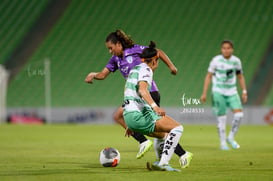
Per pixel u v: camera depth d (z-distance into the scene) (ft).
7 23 349.61
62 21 351.87
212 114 279.08
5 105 312.09
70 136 199.00
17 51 336.70
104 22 350.23
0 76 298.15
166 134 93.20
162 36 341.82
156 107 78.64
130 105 83.97
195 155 122.62
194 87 319.06
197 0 355.97
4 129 243.81
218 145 157.17
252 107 280.10
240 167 95.55
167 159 86.12
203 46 336.49
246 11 349.20
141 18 350.84
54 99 317.63
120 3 357.61
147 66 82.89
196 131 228.63
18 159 112.06
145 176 80.48
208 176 80.69
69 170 90.12
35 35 344.90
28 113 295.89
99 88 320.09
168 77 320.91
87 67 330.34
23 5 357.00
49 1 359.05
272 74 316.60
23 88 320.70
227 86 150.00
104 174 83.66
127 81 85.61
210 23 346.13
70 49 338.54
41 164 101.19
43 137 193.26
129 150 138.10
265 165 99.40
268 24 342.85
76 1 358.84
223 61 149.69
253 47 332.39
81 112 290.35
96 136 198.80
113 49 97.30
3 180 76.54
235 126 147.95
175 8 353.92
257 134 210.59
